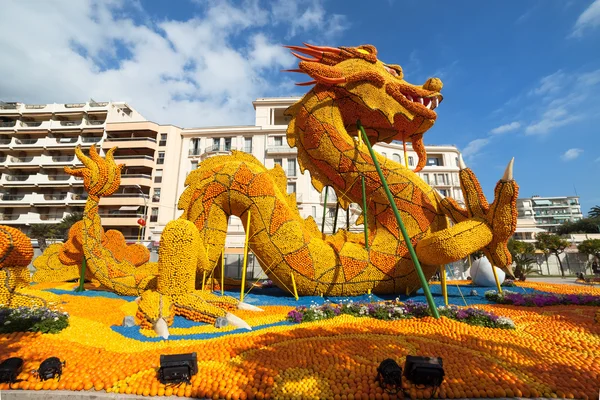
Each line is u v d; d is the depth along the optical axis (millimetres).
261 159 31359
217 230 9773
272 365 4336
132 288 9727
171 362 3881
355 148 10039
